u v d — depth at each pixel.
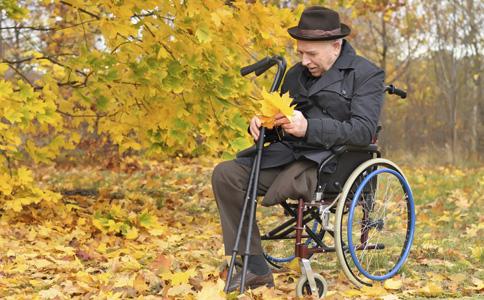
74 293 5.25
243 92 7.46
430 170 18.11
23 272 5.94
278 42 6.90
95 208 9.49
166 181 13.38
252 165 5.23
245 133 7.54
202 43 6.98
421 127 29.28
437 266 6.49
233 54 7.21
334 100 5.28
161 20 7.29
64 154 16.28
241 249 5.19
